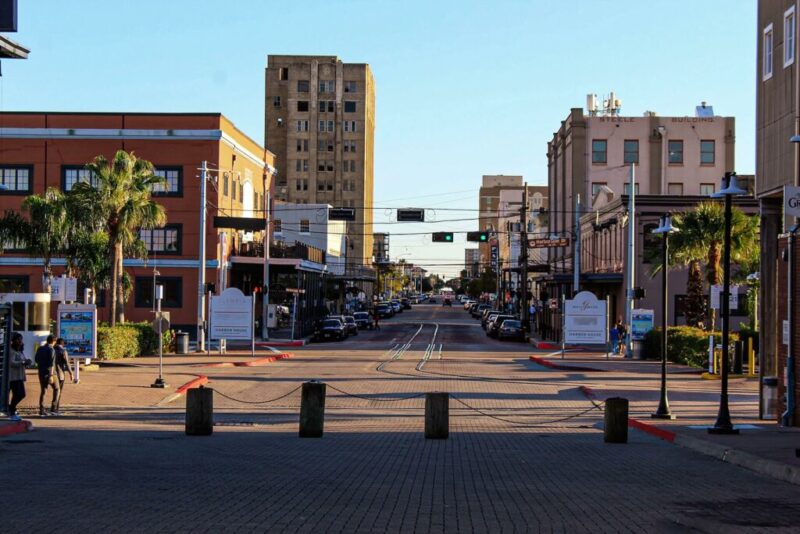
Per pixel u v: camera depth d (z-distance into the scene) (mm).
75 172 56750
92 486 11930
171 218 57281
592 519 10203
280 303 81625
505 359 47906
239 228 49219
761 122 22250
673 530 9633
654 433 20312
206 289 48156
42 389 23469
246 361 42281
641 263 57719
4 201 56406
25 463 14406
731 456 15625
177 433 20094
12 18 18281
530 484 12883
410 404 27844
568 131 82562
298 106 143625
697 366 40781
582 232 77062
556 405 27656
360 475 13617
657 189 79562
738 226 43750
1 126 56844
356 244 143250
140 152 57188
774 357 22109
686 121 79875
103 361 39156
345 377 36250
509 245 122938
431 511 10578
